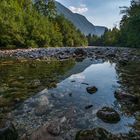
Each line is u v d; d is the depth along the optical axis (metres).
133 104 6.94
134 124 5.42
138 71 13.77
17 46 43.91
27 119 5.62
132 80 10.80
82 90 8.79
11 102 6.89
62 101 7.21
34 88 8.84
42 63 17.66
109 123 5.47
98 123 5.45
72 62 19.47
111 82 10.55
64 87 9.25
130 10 47.19
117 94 7.79
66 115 5.94
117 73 13.32
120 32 80.81
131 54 26.59
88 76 12.51
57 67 15.62
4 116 5.78
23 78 10.79
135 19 40.28
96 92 8.52
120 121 5.59
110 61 20.73
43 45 54.34
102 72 14.19
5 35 40.31
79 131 4.82
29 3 64.94
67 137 4.67
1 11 42.12
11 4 48.50
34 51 31.36
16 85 9.22
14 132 4.57
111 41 107.00
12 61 18.45
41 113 6.05
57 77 11.58
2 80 10.16
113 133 4.91
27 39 48.09
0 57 21.78
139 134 4.86
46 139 4.51
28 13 59.19
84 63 19.19
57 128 4.91
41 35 52.78
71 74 12.94
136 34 43.03
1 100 7.03
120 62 18.20
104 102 7.20
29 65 16.03
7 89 8.51
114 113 5.76
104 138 4.48
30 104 6.75
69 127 5.18
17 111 6.16
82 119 5.69
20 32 44.44
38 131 4.79
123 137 4.69
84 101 7.29
